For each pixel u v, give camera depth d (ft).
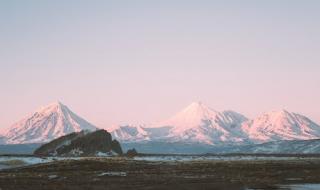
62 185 274.98
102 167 416.46
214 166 438.40
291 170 398.21
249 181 310.45
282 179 327.67
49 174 353.92
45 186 268.21
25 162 509.35
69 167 413.59
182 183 292.20
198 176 342.44
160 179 315.99
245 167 424.87
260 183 301.02
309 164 462.19
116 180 307.78
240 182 303.48
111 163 449.06
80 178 320.09
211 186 279.49
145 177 330.13
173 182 297.74
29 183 281.74
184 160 613.11
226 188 273.54
